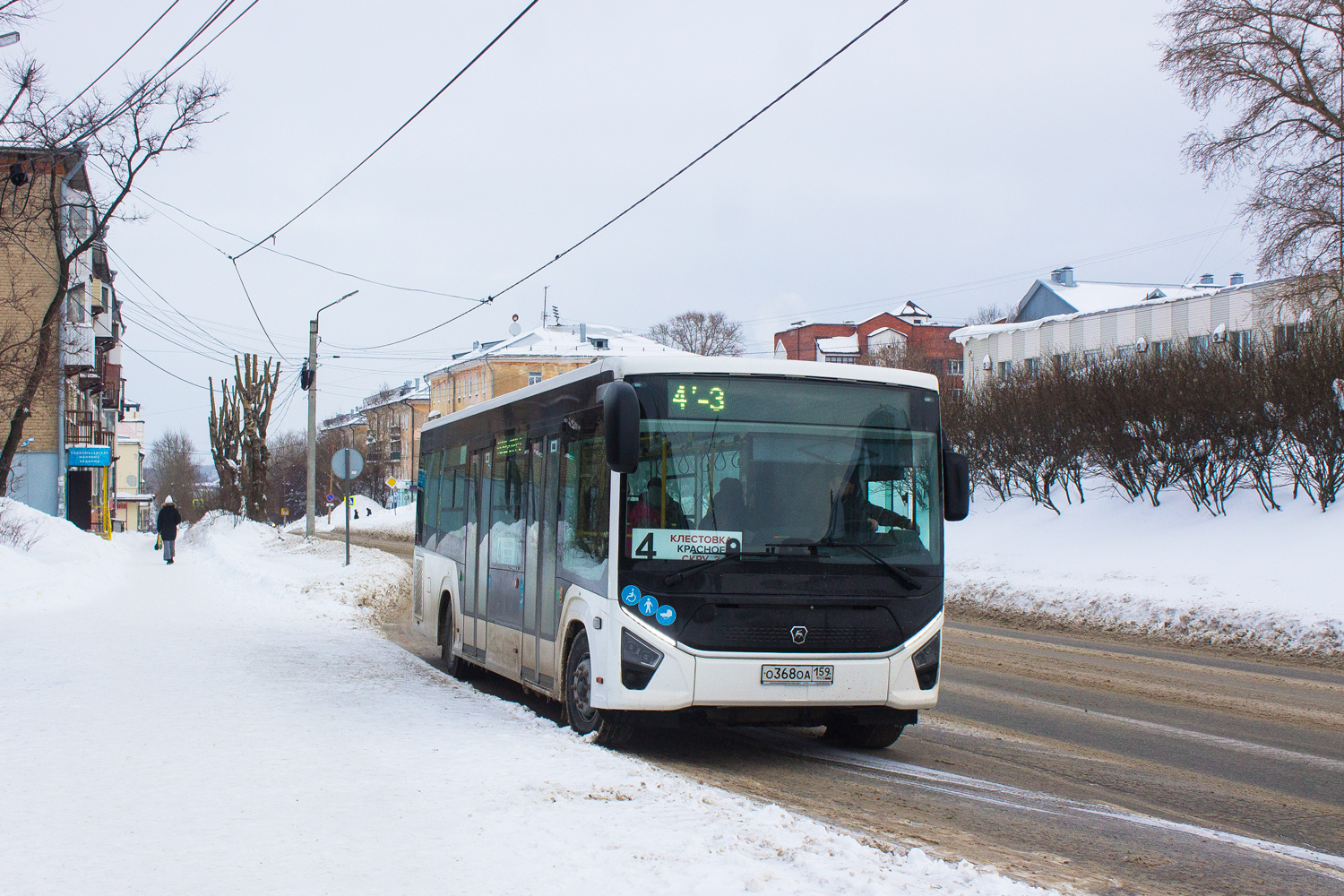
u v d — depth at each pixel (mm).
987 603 21781
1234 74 28250
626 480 7785
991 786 7340
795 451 8000
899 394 8312
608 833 5289
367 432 98062
